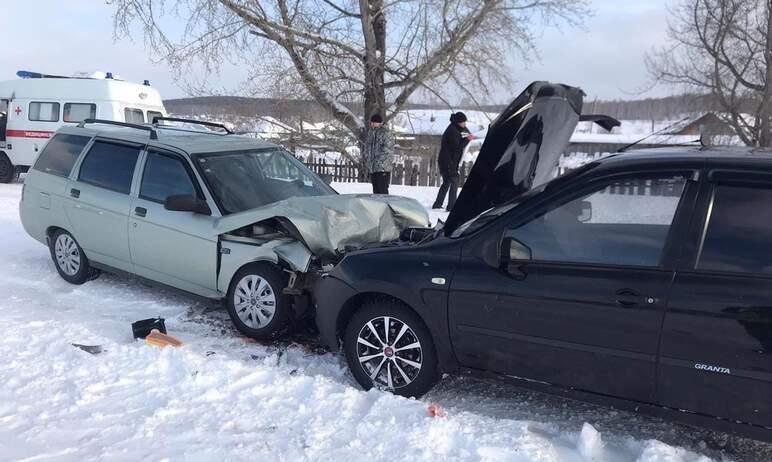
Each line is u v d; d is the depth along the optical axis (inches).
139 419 141.9
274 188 240.5
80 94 617.0
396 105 679.7
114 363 170.9
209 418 143.6
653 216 133.5
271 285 197.6
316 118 714.2
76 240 253.6
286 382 161.9
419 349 157.4
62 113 621.3
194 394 154.7
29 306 228.4
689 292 125.0
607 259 135.9
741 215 125.6
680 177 132.5
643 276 130.3
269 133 715.4
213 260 210.5
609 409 158.7
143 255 230.2
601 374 135.4
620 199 137.2
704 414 125.9
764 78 629.3
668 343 126.6
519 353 144.3
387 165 422.3
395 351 160.4
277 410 148.5
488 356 148.6
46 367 167.5
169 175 230.1
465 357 151.8
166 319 220.1
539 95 171.2
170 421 141.9
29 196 269.7
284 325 199.0
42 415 142.7
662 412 130.5
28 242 334.3
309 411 147.9
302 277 197.3
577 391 139.5
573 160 845.2
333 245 196.9
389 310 159.9
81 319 215.8
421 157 743.7
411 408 147.8
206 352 189.3
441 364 155.3
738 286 121.4
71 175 256.7
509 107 168.4
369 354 164.6
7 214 417.4
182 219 218.4
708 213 128.1
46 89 628.1
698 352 124.0
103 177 247.9
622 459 133.0
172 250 220.5
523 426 143.6
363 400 153.9
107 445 131.1
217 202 216.8
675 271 127.9
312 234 195.0
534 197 146.6
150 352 176.4
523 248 143.9
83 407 147.5
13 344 183.3
